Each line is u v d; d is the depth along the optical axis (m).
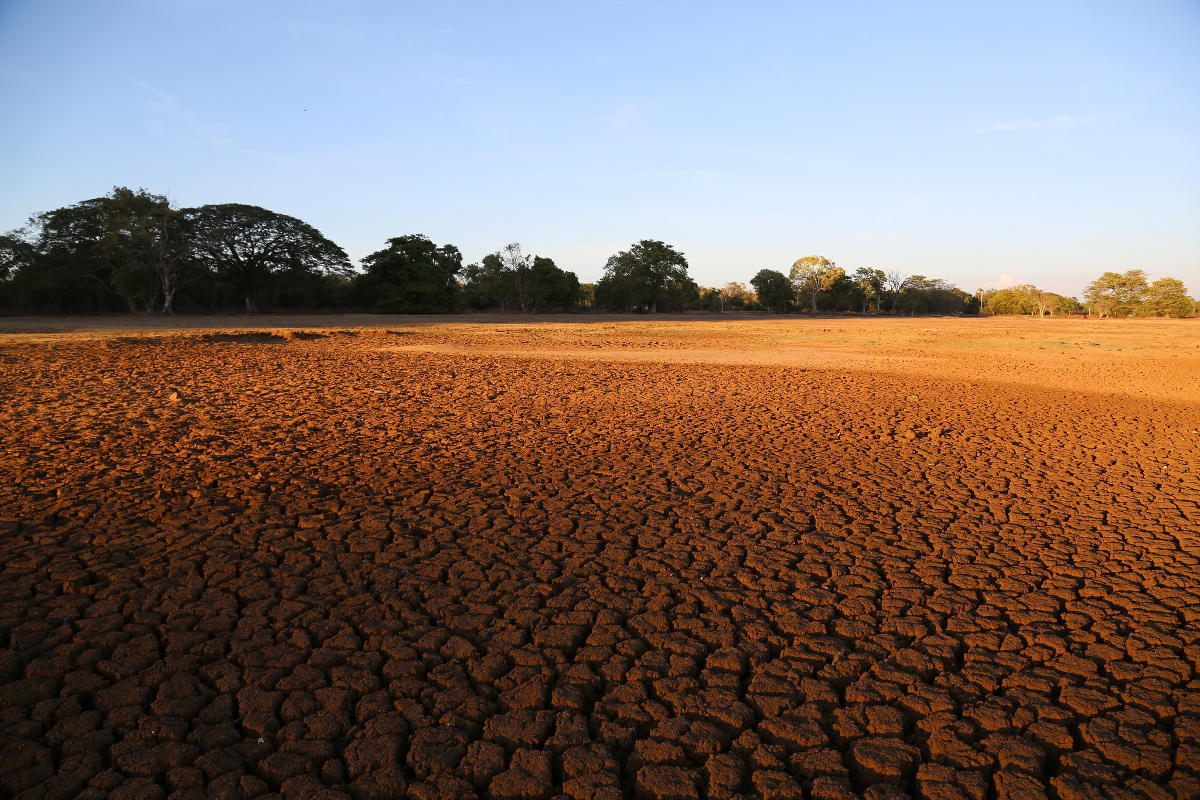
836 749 2.94
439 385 13.47
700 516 5.80
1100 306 83.25
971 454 8.27
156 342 19.44
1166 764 2.80
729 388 13.90
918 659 3.62
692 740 2.93
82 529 5.01
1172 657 3.63
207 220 48.97
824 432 9.47
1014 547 5.21
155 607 3.91
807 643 3.75
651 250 81.31
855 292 107.88
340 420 9.46
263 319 41.38
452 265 72.00
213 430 8.49
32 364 14.09
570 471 7.09
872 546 5.19
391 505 5.86
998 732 3.04
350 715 3.07
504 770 2.73
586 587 4.38
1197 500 6.43
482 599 4.14
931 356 22.34
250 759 2.75
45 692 3.12
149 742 2.82
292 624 3.79
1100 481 7.10
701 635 3.81
